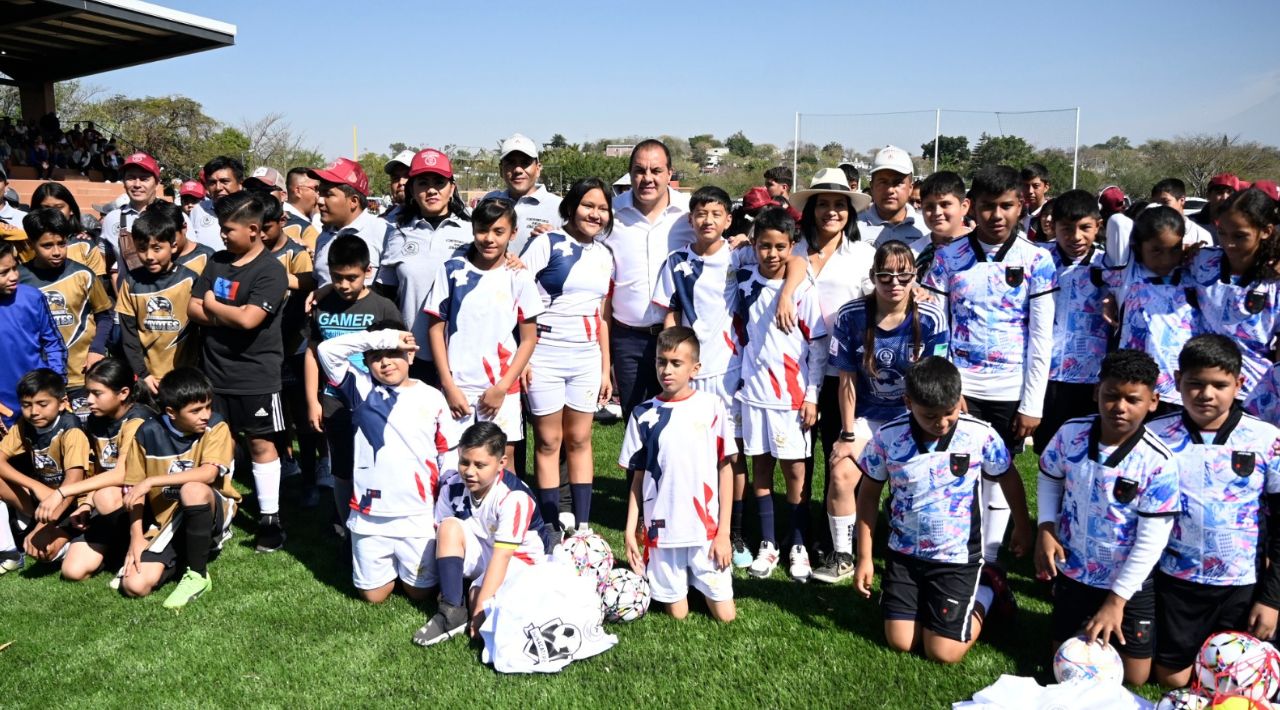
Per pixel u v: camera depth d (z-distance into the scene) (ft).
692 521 12.22
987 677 10.94
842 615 12.76
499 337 14.37
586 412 15.40
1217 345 10.08
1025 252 12.67
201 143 130.82
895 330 13.03
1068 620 11.08
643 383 16.65
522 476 18.07
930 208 13.42
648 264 16.21
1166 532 10.25
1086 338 14.55
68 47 69.31
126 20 58.54
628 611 12.18
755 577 14.19
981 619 11.55
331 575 14.20
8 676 11.02
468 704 10.32
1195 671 9.91
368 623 12.42
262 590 13.60
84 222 26.63
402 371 13.05
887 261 12.60
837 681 10.85
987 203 12.56
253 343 14.99
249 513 17.35
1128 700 9.55
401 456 12.75
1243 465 10.23
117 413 14.65
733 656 11.45
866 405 13.80
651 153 15.34
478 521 12.52
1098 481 10.60
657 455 12.30
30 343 15.53
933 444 11.25
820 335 14.03
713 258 14.78
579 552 12.68
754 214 22.06
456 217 16.78
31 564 14.69
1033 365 12.75
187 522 13.28
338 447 14.48
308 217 22.30
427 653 11.55
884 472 11.67
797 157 63.26
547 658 10.98
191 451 14.05
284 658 11.43
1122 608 10.36
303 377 16.80
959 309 13.06
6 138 76.02
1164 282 12.62
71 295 16.65
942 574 11.37
